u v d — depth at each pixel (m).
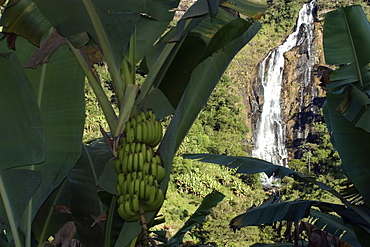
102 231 2.88
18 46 2.72
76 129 2.61
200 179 36.97
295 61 50.56
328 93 3.45
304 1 62.00
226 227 20.28
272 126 49.12
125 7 2.21
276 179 41.88
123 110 2.16
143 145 2.03
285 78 50.44
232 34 2.56
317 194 31.34
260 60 55.59
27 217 2.57
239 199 34.53
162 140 2.16
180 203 33.41
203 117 50.81
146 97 2.32
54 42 2.44
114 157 2.09
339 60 3.32
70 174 2.95
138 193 1.95
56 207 2.92
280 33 60.84
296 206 3.34
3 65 2.38
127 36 2.26
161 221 2.45
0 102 2.41
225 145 46.16
